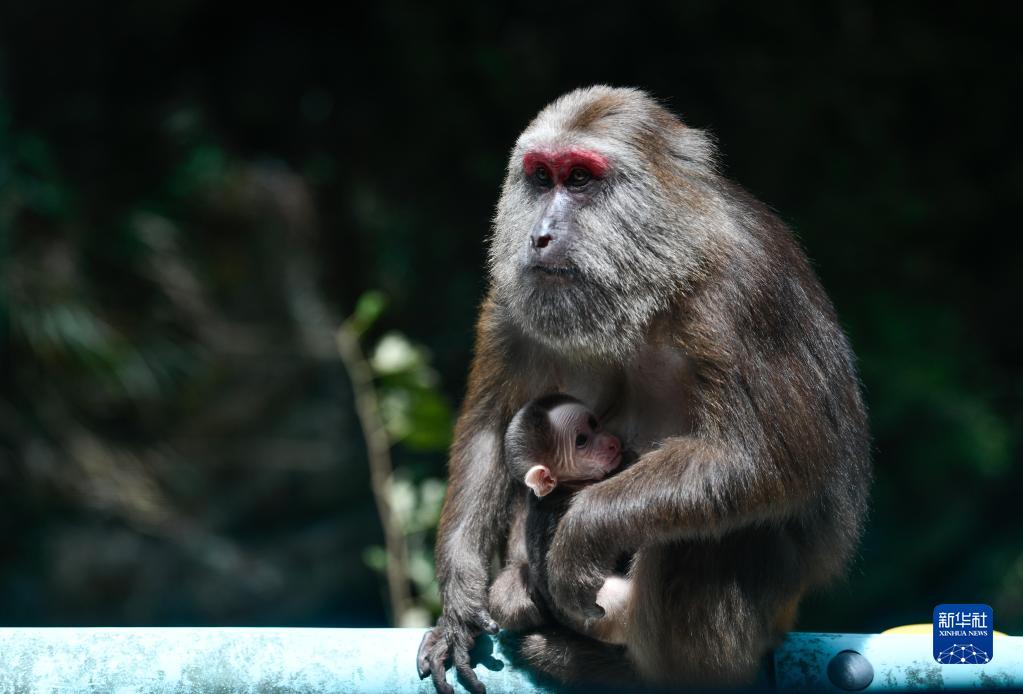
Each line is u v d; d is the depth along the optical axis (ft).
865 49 81.61
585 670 21.72
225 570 65.98
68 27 73.77
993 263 85.25
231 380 68.28
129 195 71.46
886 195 80.69
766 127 79.20
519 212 22.61
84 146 72.74
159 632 18.62
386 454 36.81
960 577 75.20
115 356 66.13
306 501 68.28
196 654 18.53
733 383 21.03
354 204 76.64
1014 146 85.05
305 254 72.84
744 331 21.21
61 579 63.93
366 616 68.69
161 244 69.31
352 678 19.10
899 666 19.83
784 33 80.53
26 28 72.74
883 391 73.77
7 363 65.16
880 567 73.56
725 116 79.41
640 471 20.95
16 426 64.75
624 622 21.99
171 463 66.74
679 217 21.68
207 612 65.67
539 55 78.74
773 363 21.26
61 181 69.21
